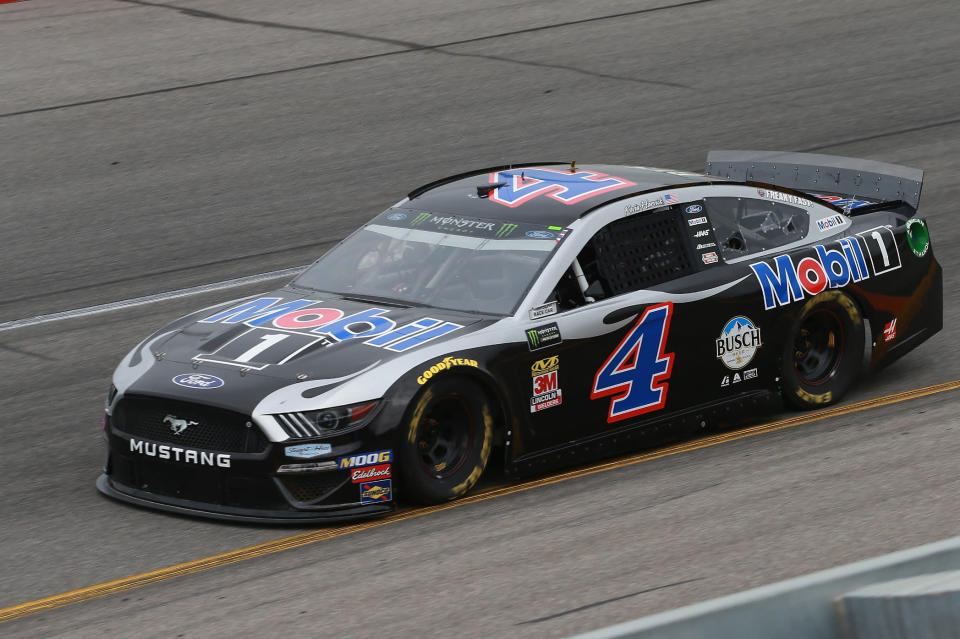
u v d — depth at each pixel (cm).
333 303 2625
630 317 2608
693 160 5038
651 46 6719
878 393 3053
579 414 2553
